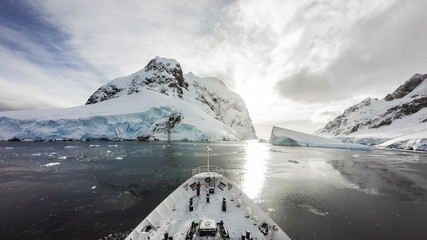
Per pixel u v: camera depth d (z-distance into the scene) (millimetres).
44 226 12305
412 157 54656
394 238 11883
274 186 22484
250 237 8023
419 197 19625
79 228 12039
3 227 12188
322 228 12812
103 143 67125
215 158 43750
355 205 17078
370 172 32188
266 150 68938
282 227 12820
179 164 33875
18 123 70375
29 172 26562
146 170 28547
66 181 22422
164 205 10570
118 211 14523
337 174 30078
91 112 82625
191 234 8078
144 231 8477
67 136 71688
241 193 12219
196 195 12312
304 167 35312
